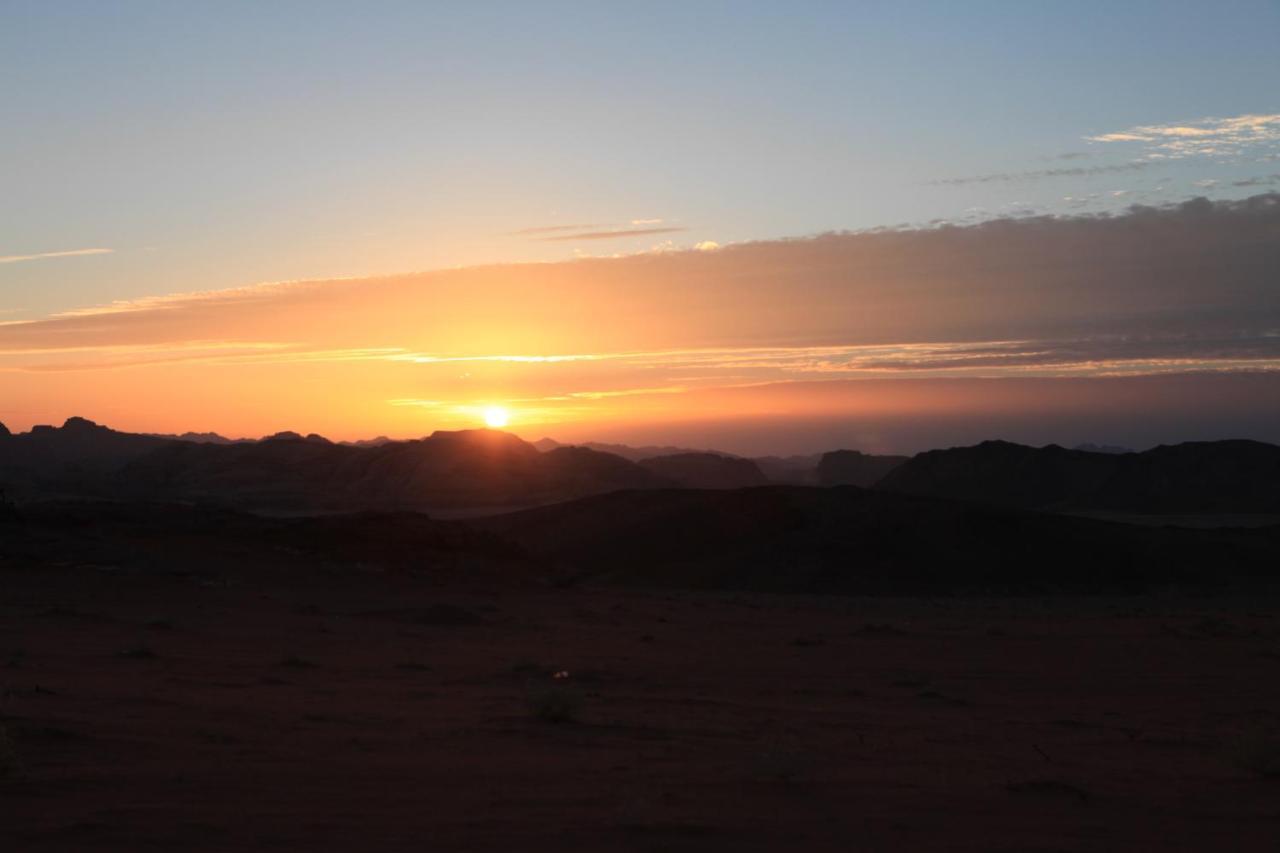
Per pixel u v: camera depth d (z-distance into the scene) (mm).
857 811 12219
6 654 26844
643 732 18703
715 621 53688
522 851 10078
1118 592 94000
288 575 60312
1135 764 16672
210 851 9680
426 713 20344
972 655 38812
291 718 18547
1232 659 37719
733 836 10906
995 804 12797
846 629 50344
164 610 44469
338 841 10211
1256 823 12156
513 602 60312
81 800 11328
